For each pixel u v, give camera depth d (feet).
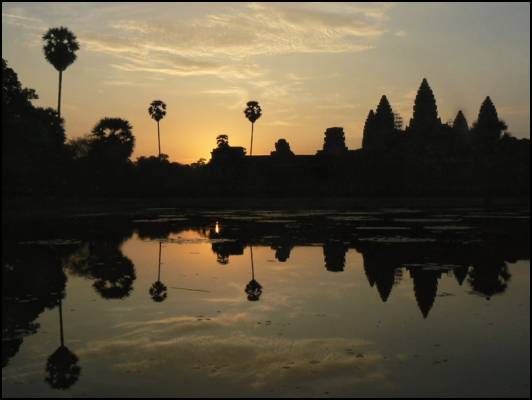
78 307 38.29
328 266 56.70
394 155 255.50
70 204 179.93
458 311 36.24
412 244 75.77
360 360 26.23
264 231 99.55
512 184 239.71
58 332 31.76
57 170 165.17
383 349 27.99
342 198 236.02
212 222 124.77
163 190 238.48
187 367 25.41
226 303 39.27
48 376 24.39
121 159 231.30
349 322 33.47
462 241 79.20
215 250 71.82
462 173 256.32
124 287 45.80
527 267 55.06
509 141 253.24
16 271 54.90
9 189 146.30
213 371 24.84
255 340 29.73
